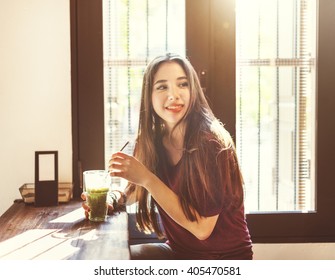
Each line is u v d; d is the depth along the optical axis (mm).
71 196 2004
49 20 2043
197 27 2078
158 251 1702
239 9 2123
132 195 1877
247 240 1613
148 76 1824
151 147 1763
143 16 2127
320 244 2158
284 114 2182
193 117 1713
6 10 2021
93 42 2076
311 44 2160
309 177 2195
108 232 1475
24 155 2066
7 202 2066
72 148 2092
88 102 2092
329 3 2086
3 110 2047
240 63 2143
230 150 1591
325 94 2119
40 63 2051
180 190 1564
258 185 2197
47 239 1399
